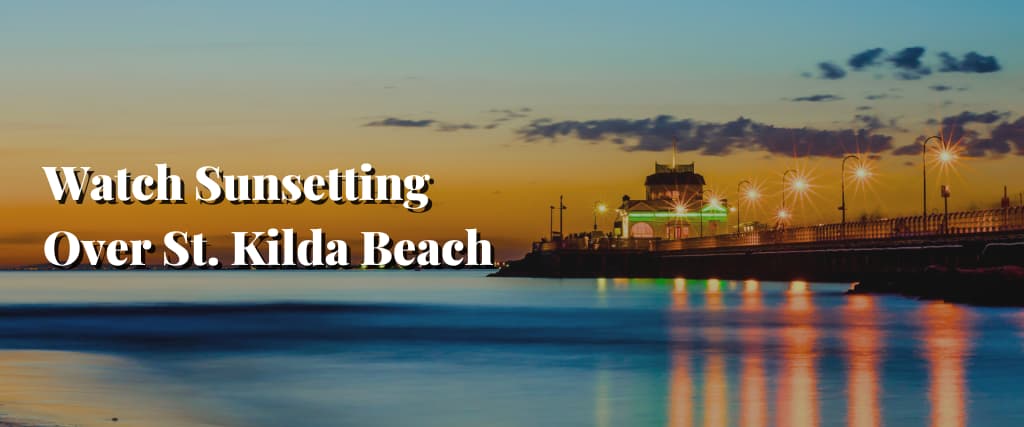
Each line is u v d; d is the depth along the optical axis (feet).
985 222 338.13
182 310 350.43
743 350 178.60
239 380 144.97
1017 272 299.79
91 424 110.01
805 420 108.68
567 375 147.74
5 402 124.67
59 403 124.36
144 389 136.46
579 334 218.59
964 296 312.71
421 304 382.22
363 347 192.54
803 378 140.15
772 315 271.49
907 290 371.35
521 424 110.01
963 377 139.13
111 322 279.08
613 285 589.73
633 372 149.89
